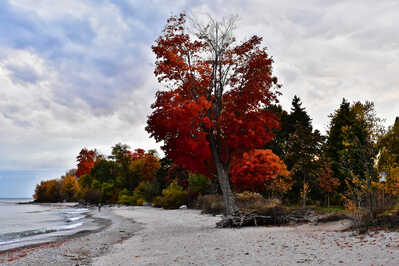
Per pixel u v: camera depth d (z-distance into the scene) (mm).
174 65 19031
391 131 12750
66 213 57656
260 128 18234
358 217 12781
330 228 14258
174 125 17266
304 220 18062
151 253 11055
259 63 18688
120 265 9320
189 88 18969
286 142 42969
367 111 13281
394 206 12414
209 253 10219
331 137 38250
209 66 20000
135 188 77500
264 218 18438
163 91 18703
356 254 8219
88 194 90500
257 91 18172
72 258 11344
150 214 38281
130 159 90438
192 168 19922
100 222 32656
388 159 12461
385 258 7430
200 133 17953
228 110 18734
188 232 16984
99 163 100375
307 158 33250
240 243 11812
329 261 7766
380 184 12508
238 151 20344
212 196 40594
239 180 29781
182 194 48656
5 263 10969
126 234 19016
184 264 8820
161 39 19594
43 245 16562
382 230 11258
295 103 52312
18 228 29547
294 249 9750
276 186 30578
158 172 68000
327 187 32969
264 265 7988
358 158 13281
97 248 13578
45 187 133250
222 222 18375
